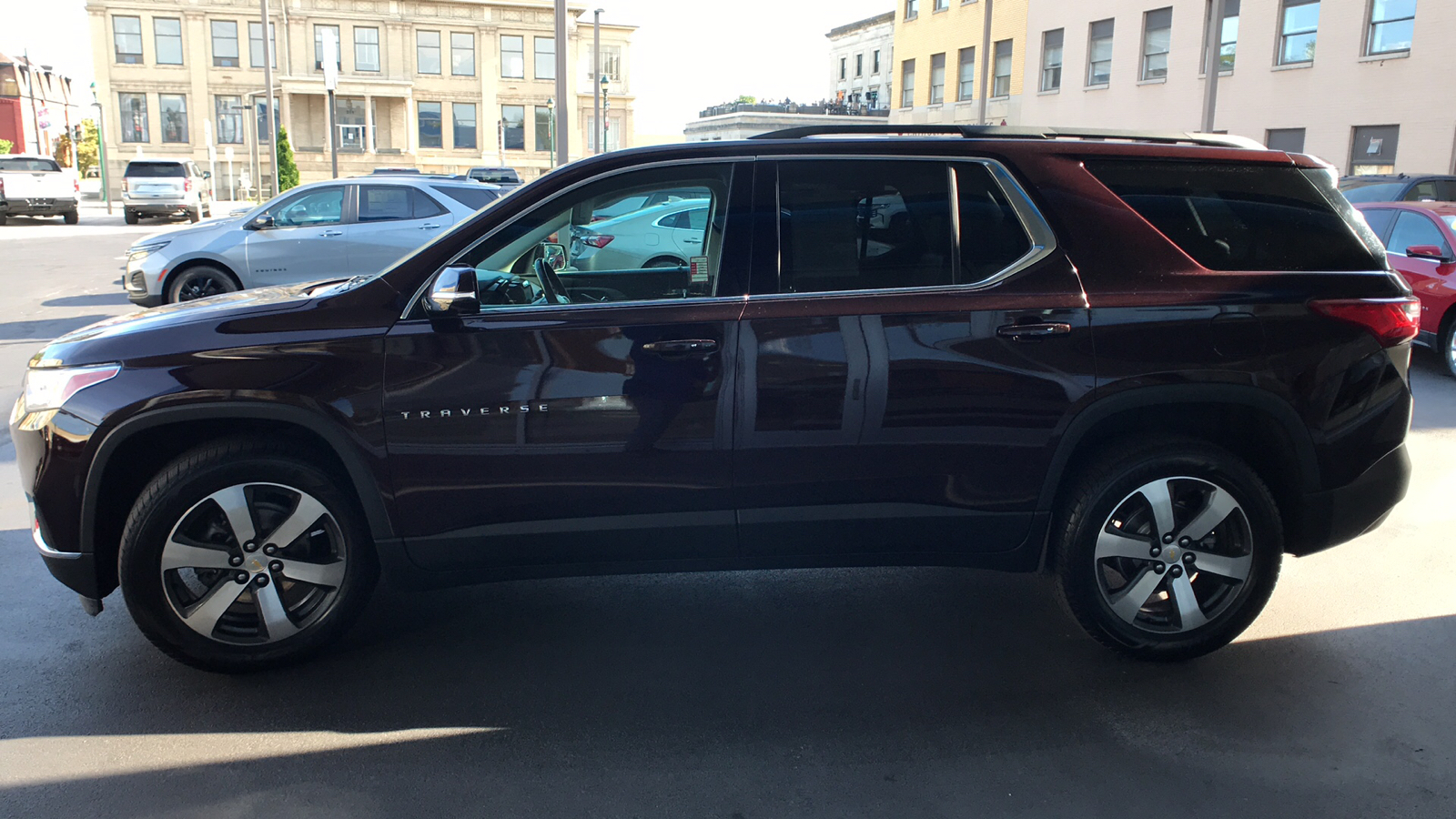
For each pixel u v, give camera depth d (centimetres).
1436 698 347
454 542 345
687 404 338
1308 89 2670
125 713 335
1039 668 369
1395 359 362
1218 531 367
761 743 317
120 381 331
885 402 341
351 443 335
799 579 455
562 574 356
